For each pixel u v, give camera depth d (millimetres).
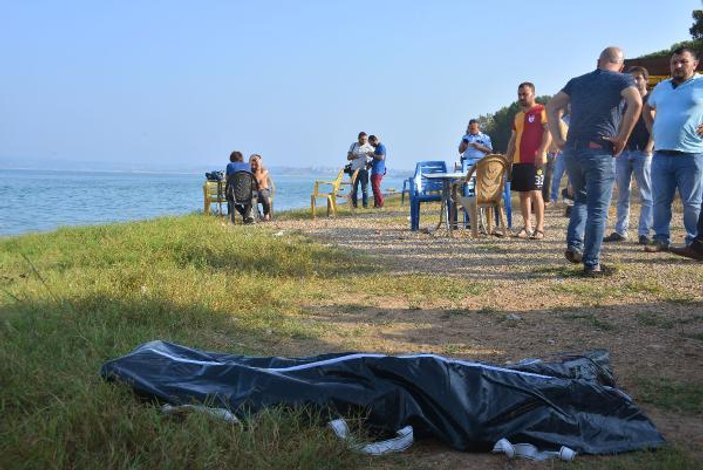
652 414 3676
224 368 3447
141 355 3600
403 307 6430
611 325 5578
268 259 8648
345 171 19516
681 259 8320
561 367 3676
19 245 11430
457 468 3012
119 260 8945
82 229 13086
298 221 15266
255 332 5426
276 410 3170
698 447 3223
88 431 2912
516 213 14734
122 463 2736
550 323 5723
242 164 15461
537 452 3121
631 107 7047
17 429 2918
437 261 8922
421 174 12695
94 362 3990
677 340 5121
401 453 3146
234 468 2783
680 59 8023
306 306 6477
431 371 3318
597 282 7234
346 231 12711
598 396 3393
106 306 5727
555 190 16453
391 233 12156
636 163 9531
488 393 3266
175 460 2738
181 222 13883
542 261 8664
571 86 7512
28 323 5020
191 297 6211
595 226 7469
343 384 3293
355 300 6719
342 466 2951
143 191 47812
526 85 10383
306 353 4875
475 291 7023
